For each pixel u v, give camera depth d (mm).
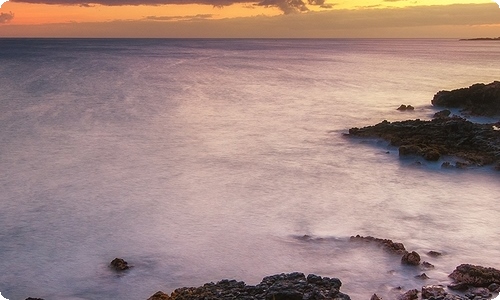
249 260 17688
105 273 16891
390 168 29406
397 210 22609
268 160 31031
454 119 37750
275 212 22156
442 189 25625
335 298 13719
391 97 60312
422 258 17828
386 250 18203
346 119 45344
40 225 20734
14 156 31156
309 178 27344
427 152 30812
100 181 26422
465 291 15305
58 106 49844
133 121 42844
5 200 23516
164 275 16750
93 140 35719
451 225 20953
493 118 45438
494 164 29547
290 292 13766
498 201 23938
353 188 25672
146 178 26984
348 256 17906
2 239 19391
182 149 33500
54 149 33000
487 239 19578
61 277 16656
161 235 19750
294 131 39906
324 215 21875
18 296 15508
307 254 18094
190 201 23500
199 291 14727
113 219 21344
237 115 46906
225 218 21453
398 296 15156
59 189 25094
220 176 27484
